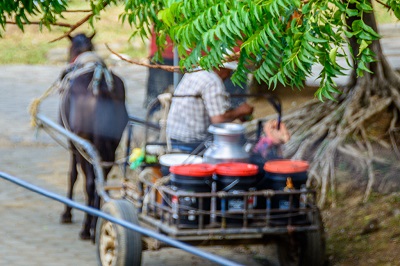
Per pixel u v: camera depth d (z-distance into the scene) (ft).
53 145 50.98
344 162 37.52
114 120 34.63
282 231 27.12
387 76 40.32
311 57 17.98
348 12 17.95
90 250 34.68
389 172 36.32
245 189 26.86
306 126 40.29
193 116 31.24
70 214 38.14
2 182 44.11
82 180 44.55
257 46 18.17
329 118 39.88
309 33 17.90
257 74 19.15
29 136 52.70
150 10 22.02
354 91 40.40
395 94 39.65
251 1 17.81
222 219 26.76
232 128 28.35
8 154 48.91
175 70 23.09
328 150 37.83
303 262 28.73
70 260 33.47
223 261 15.10
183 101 31.42
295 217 27.50
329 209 35.24
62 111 36.22
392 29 71.05
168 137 31.68
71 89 35.40
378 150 37.88
